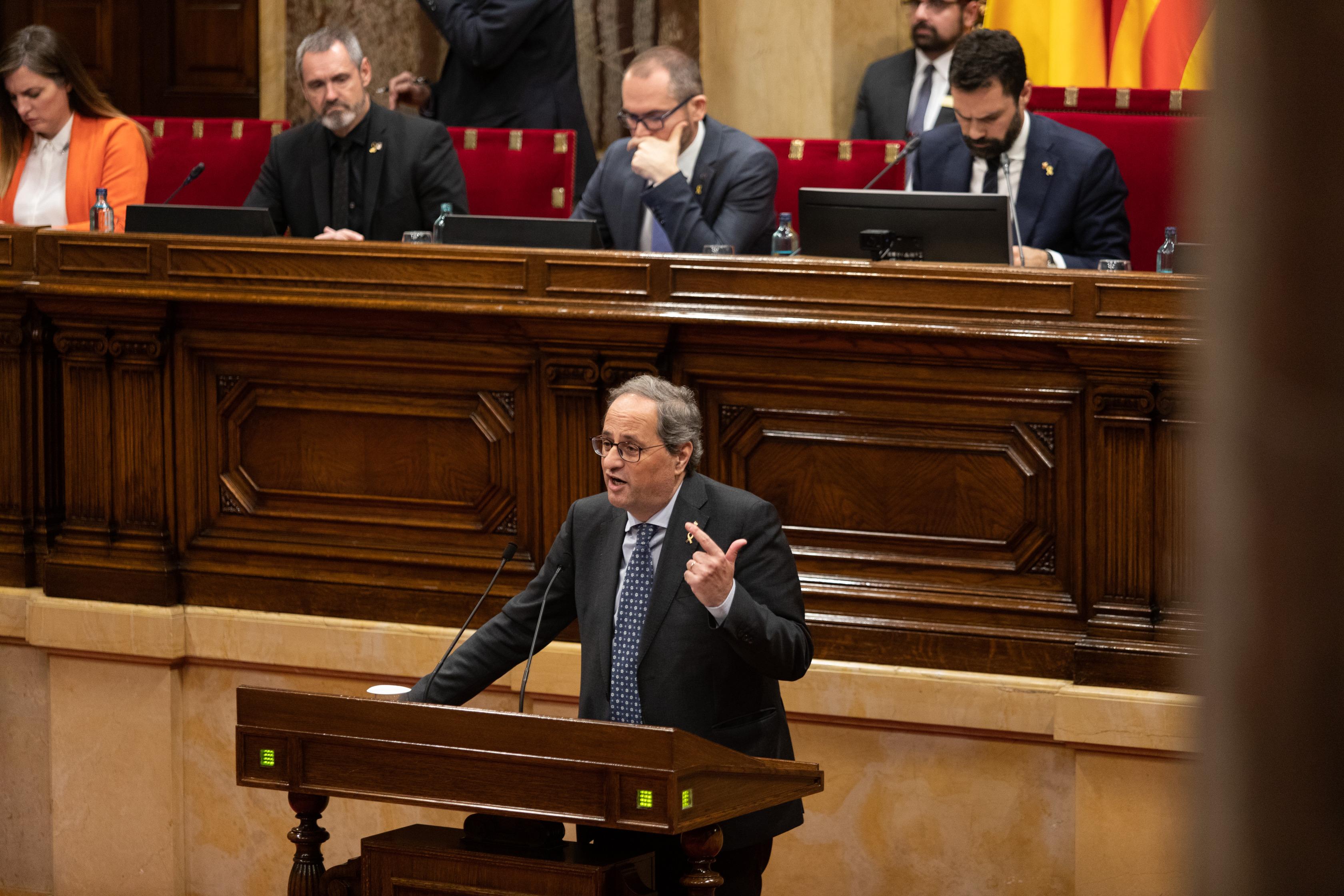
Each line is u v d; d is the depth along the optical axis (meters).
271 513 15.37
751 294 13.40
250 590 15.38
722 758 9.38
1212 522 1.13
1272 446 1.09
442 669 11.33
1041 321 12.63
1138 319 12.37
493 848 9.86
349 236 15.41
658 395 10.66
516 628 11.36
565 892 9.45
